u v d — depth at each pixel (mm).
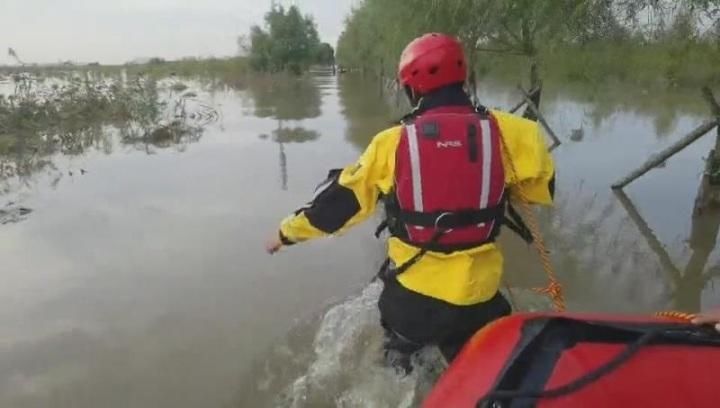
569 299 4918
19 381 3936
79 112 15930
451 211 2400
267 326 4516
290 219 2564
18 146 12359
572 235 6512
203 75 37594
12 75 27922
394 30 14227
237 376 3861
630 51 8336
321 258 5871
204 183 9258
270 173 9906
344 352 3600
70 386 3867
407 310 2557
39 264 5949
